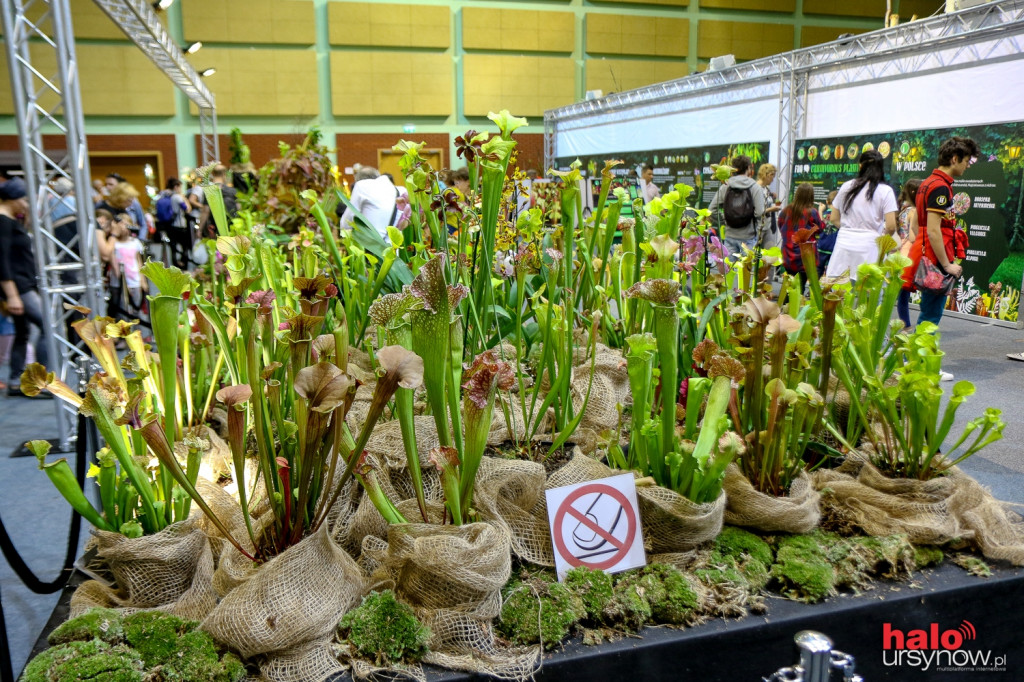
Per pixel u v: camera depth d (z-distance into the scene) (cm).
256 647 111
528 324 235
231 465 168
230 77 1426
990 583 141
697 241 205
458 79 1538
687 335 197
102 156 1416
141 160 1435
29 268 478
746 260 207
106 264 582
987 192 609
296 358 116
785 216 508
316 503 129
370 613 119
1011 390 404
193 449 121
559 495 137
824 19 1644
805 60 741
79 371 173
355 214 266
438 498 157
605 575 132
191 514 141
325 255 251
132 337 153
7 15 374
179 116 1420
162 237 983
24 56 394
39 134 403
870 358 169
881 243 176
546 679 117
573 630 126
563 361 177
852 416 178
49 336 400
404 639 116
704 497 141
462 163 1576
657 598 128
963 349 515
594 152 1224
